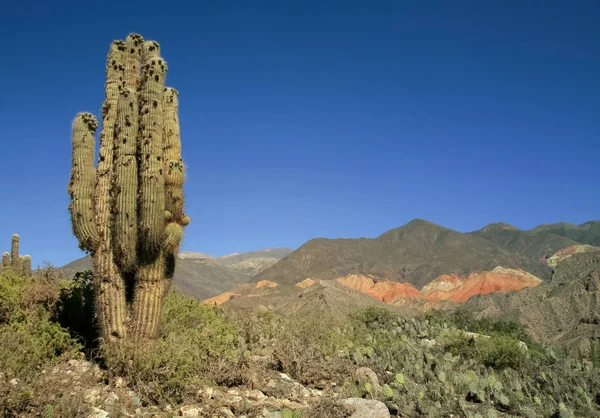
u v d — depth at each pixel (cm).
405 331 1572
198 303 1112
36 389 583
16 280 934
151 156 744
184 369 682
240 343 913
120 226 742
